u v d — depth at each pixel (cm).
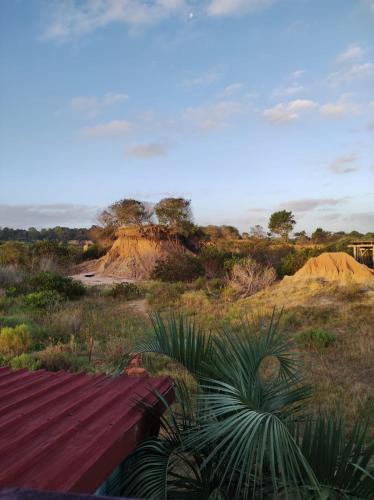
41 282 2370
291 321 1487
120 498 141
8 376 504
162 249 4388
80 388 433
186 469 492
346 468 291
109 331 1395
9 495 143
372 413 667
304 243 6662
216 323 1339
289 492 294
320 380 876
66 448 274
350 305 1677
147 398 392
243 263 2705
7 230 14038
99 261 4572
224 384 327
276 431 269
